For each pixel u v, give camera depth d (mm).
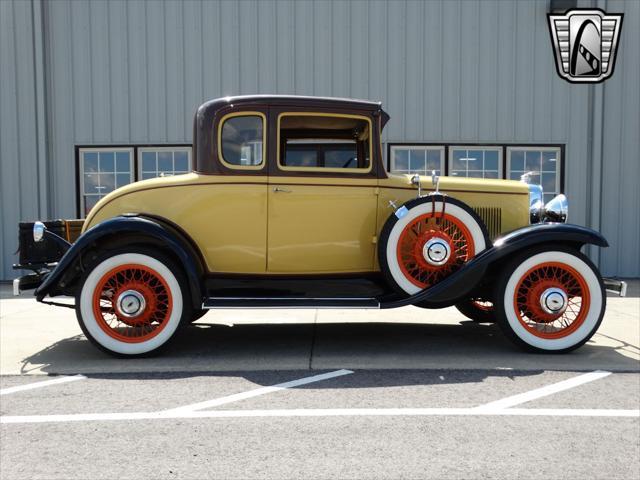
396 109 7598
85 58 7645
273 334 4285
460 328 4543
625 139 7711
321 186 3629
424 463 1981
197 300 3389
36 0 7531
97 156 7723
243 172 3592
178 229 3545
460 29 7547
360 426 2330
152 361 3404
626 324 4582
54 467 1964
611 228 7730
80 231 4328
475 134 7605
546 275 3535
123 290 3400
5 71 7668
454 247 3508
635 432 2264
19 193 7746
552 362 3348
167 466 1968
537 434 2242
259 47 7570
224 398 2703
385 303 3453
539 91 7609
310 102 3639
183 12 7566
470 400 2658
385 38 7555
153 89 7625
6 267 7758
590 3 7555
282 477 1881
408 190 3748
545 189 7711
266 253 3645
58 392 2805
